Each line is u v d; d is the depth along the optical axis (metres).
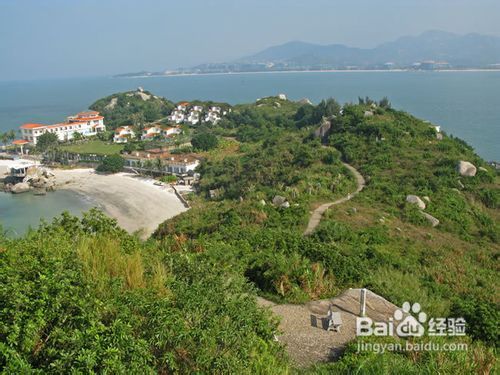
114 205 66.56
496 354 9.90
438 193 39.78
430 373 8.30
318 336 10.77
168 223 38.91
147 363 6.26
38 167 85.69
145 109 148.12
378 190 39.94
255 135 102.25
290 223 31.05
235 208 36.53
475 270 21.58
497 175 49.06
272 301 13.12
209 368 6.67
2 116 193.50
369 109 65.88
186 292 7.87
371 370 8.49
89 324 5.93
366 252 21.02
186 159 84.94
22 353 5.39
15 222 58.16
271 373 7.52
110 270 8.59
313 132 67.19
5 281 6.14
